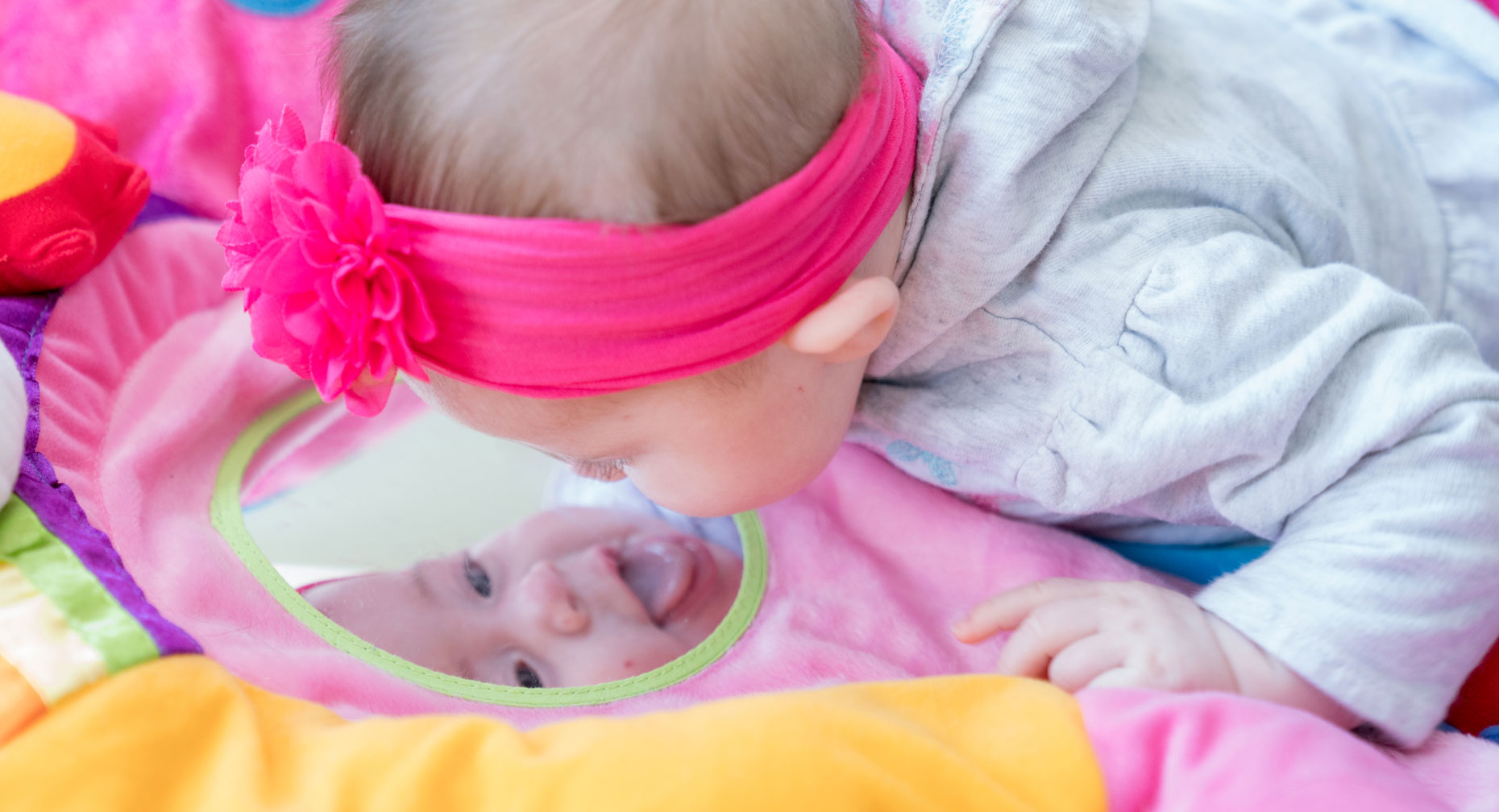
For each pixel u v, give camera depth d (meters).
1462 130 1.03
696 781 0.54
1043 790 0.58
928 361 0.83
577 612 0.87
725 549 0.97
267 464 0.98
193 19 1.08
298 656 0.75
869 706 0.61
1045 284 0.77
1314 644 0.73
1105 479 0.79
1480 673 0.85
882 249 0.73
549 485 1.02
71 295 0.89
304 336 0.57
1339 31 1.08
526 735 0.61
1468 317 1.01
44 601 0.62
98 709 0.57
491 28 0.57
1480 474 0.74
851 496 0.98
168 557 0.79
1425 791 0.59
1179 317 0.75
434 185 0.57
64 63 1.08
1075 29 0.76
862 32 0.66
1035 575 0.91
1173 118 0.84
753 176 0.58
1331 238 0.88
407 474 1.01
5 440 0.68
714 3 0.57
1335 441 0.76
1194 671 0.73
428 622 0.86
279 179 0.57
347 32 0.62
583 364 0.60
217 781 0.55
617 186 0.56
